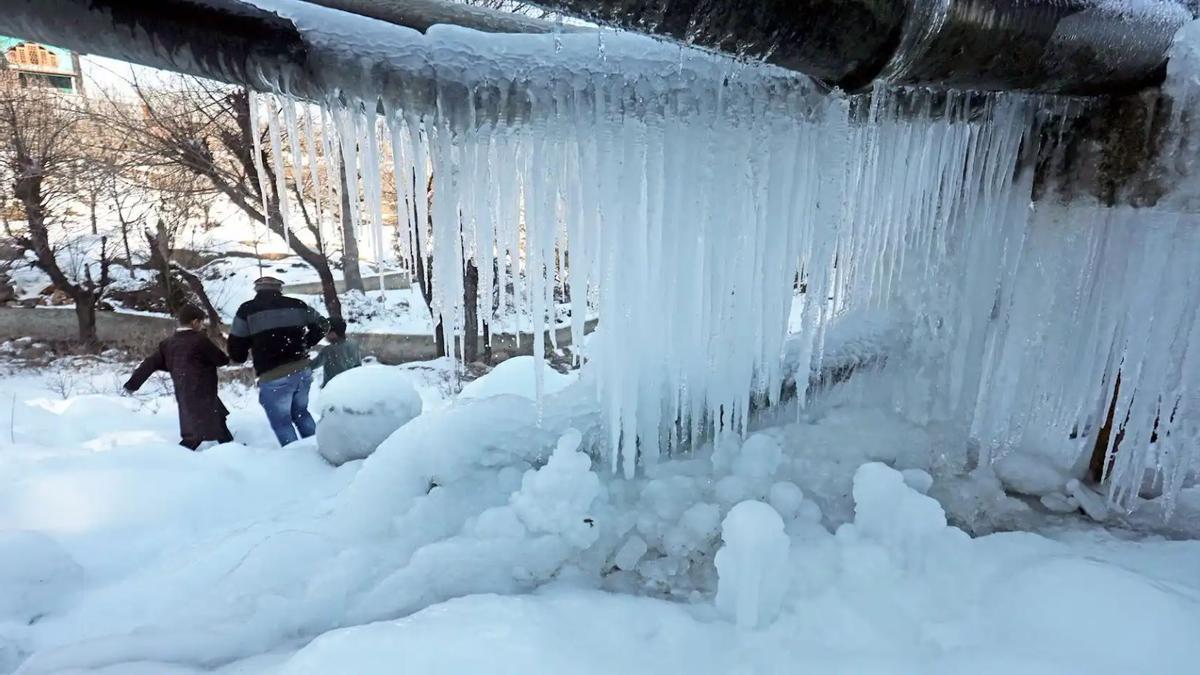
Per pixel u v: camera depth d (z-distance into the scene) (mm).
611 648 1788
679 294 2111
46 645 2051
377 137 1814
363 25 1673
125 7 1402
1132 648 1610
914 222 2412
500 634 1774
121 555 2641
